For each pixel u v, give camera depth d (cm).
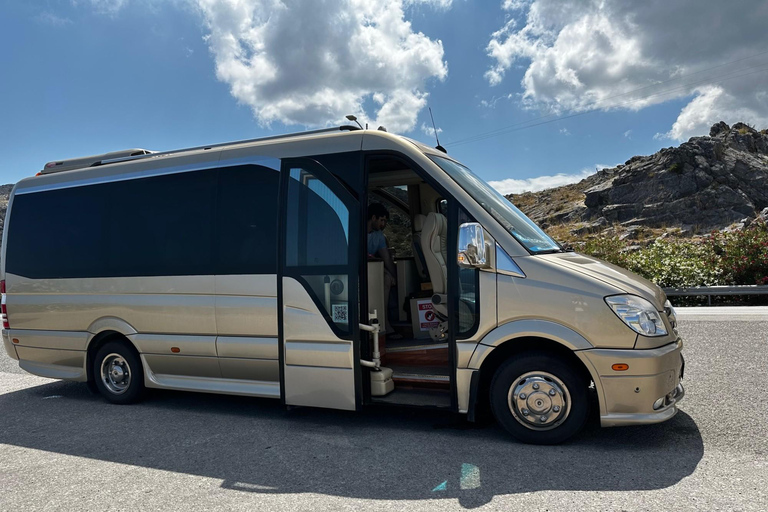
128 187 636
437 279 564
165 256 601
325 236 519
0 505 383
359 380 502
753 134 3981
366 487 384
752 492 351
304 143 548
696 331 922
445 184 487
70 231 666
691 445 436
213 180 586
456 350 466
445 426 512
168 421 572
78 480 423
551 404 442
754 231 1441
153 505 372
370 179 660
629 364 416
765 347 773
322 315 515
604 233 3250
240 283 556
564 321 432
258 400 650
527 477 388
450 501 357
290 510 355
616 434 469
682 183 3422
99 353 654
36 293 684
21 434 549
